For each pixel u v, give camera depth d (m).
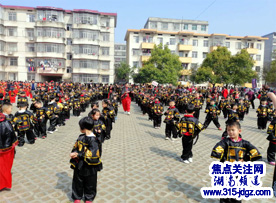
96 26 38.50
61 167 5.78
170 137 9.06
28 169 5.61
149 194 4.50
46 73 36.97
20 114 7.36
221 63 34.09
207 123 11.16
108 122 8.62
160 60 34.81
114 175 5.36
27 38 37.34
